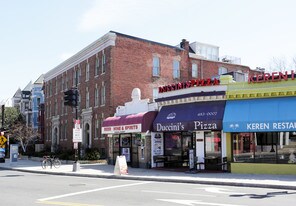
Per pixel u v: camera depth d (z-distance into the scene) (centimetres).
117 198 1192
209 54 5356
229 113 2022
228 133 2078
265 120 1870
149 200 1134
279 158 1897
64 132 4531
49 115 5169
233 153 2067
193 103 2236
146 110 2622
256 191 1359
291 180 1605
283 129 1812
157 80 3766
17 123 6103
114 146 2952
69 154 3750
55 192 1386
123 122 2673
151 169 2395
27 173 2489
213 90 2155
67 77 4494
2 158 3747
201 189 1426
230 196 1215
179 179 1739
